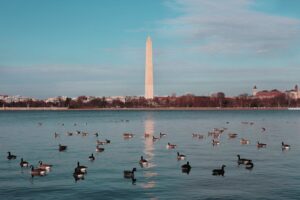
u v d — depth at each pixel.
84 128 165.62
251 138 116.38
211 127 168.12
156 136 125.50
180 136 124.62
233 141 108.44
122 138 119.62
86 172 62.59
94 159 75.50
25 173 62.56
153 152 85.56
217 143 100.44
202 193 49.84
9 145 100.81
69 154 83.00
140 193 50.16
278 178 57.19
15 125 188.88
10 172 63.44
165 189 51.84
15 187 53.53
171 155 80.62
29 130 155.25
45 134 135.75
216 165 68.06
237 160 73.00
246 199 47.38
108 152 85.88
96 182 55.75
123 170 64.06
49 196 49.31
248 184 53.97
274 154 81.25
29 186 54.00
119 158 76.75
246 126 173.12
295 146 95.31
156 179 57.28
